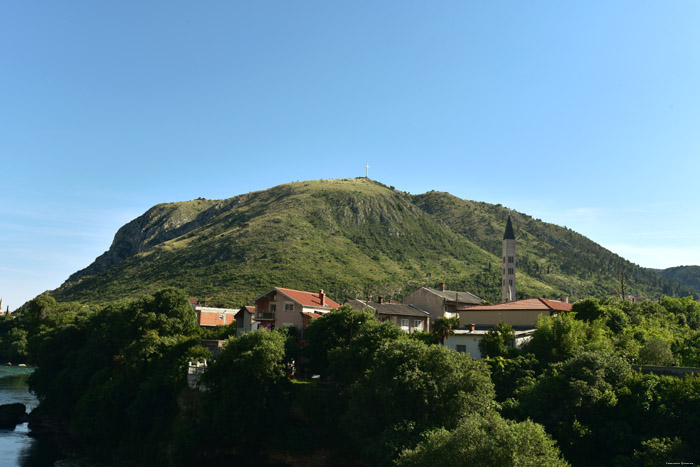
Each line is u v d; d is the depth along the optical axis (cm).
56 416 9769
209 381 6838
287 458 6406
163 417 7525
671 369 5912
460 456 3878
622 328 8338
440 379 5384
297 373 7588
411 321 11744
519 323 9250
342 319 7400
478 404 5297
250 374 6594
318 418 6462
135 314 9188
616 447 4906
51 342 10144
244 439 6494
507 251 17775
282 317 9256
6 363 18575
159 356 8156
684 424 4822
